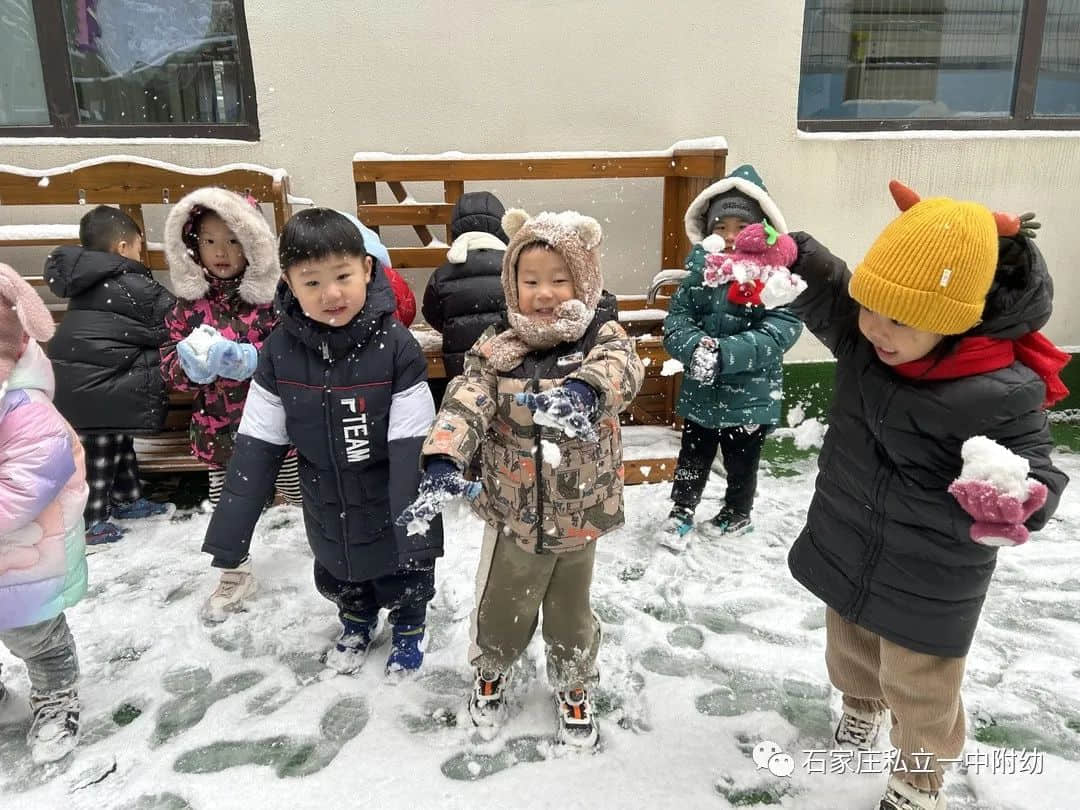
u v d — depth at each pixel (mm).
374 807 2000
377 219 4172
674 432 4434
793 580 3146
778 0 4457
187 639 2768
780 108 4602
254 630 2814
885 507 1784
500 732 2270
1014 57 4910
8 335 1954
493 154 4395
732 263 1833
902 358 1654
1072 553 3342
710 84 4523
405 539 2215
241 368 2961
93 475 3430
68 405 3352
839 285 1846
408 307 3869
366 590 2564
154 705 2432
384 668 2578
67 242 4070
